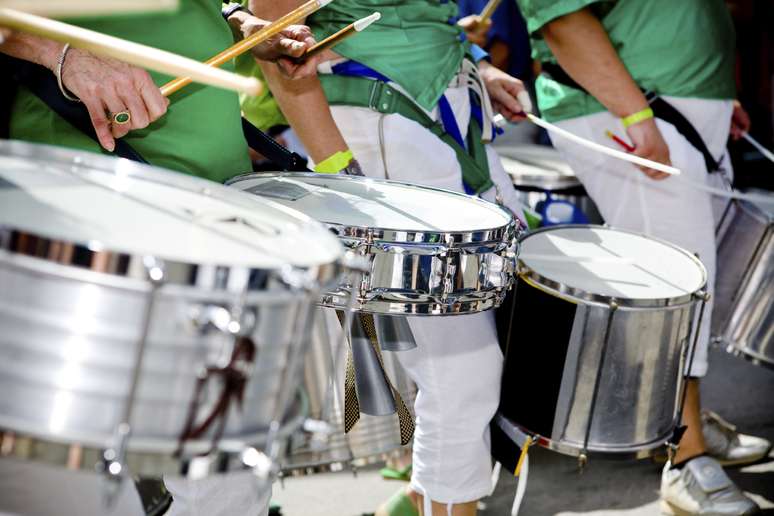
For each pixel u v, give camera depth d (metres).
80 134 3.69
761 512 5.72
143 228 2.75
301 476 5.82
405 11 4.78
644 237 5.48
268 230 2.95
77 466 2.48
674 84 6.01
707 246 6.12
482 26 5.91
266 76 4.50
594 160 6.23
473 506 4.74
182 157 3.89
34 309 2.39
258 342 2.53
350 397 4.43
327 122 4.51
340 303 3.49
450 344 4.52
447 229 3.72
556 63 6.28
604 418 4.58
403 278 3.48
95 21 3.63
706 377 7.65
